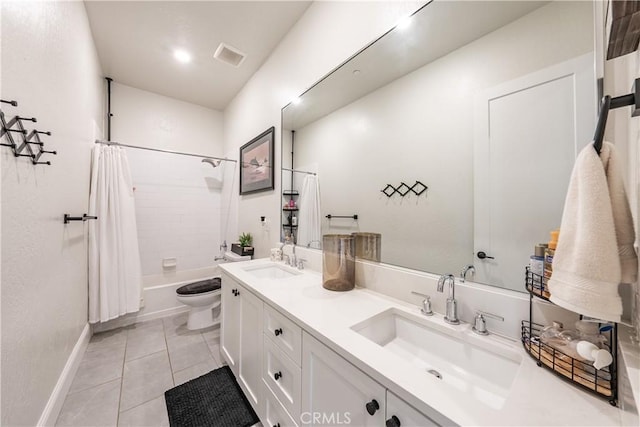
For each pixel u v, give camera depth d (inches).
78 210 70.7
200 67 101.7
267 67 94.6
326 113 66.9
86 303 82.0
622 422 18.9
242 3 71.8
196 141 133.3
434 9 43.3
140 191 114.4
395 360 27.5
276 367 45.3
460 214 40.1
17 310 35.6
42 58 45.1
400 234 48.9
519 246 33.8
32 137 40.4
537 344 27.5
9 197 33.6
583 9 29.3
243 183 113.7
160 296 110.6
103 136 106.6
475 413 20.3
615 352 22.1
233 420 53.5
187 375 68.1
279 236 86.5
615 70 25.7
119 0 70.5
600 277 19.4
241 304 59.8
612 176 20.3
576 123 29.7
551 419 19.6
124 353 78.5
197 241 129.1
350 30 58.8
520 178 33.9
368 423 27.3
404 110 48.6
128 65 100.0
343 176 62.2
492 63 36.8
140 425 51.9
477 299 35.7
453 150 41.2
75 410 55.2
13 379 34.4
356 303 44.7
